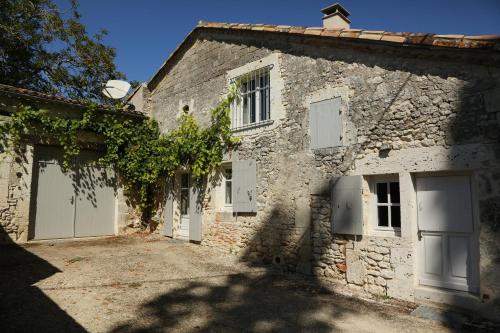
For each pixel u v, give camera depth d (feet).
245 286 17.54
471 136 13.93
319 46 20.11
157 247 26.76
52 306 13.87
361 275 17.08
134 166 31.99
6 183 25.85
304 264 19.76
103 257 22.75
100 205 31.45
